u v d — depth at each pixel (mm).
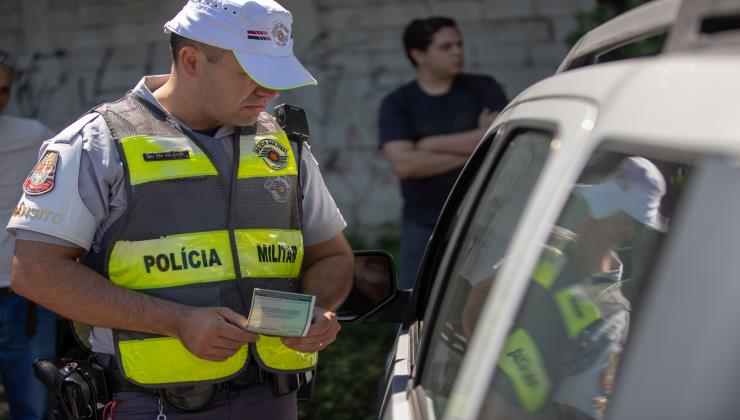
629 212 1931
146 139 2406
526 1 7086
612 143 1211
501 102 4738
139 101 2477
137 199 2367
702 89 1093
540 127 1555
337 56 7625
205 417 2479
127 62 8289
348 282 2762
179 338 2332
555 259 1561
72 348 2730
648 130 1127
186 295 2404
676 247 1003
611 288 1816
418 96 4734
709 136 1031
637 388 1013
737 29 1331
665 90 1148
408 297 2660
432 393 1826
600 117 1263
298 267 2604
